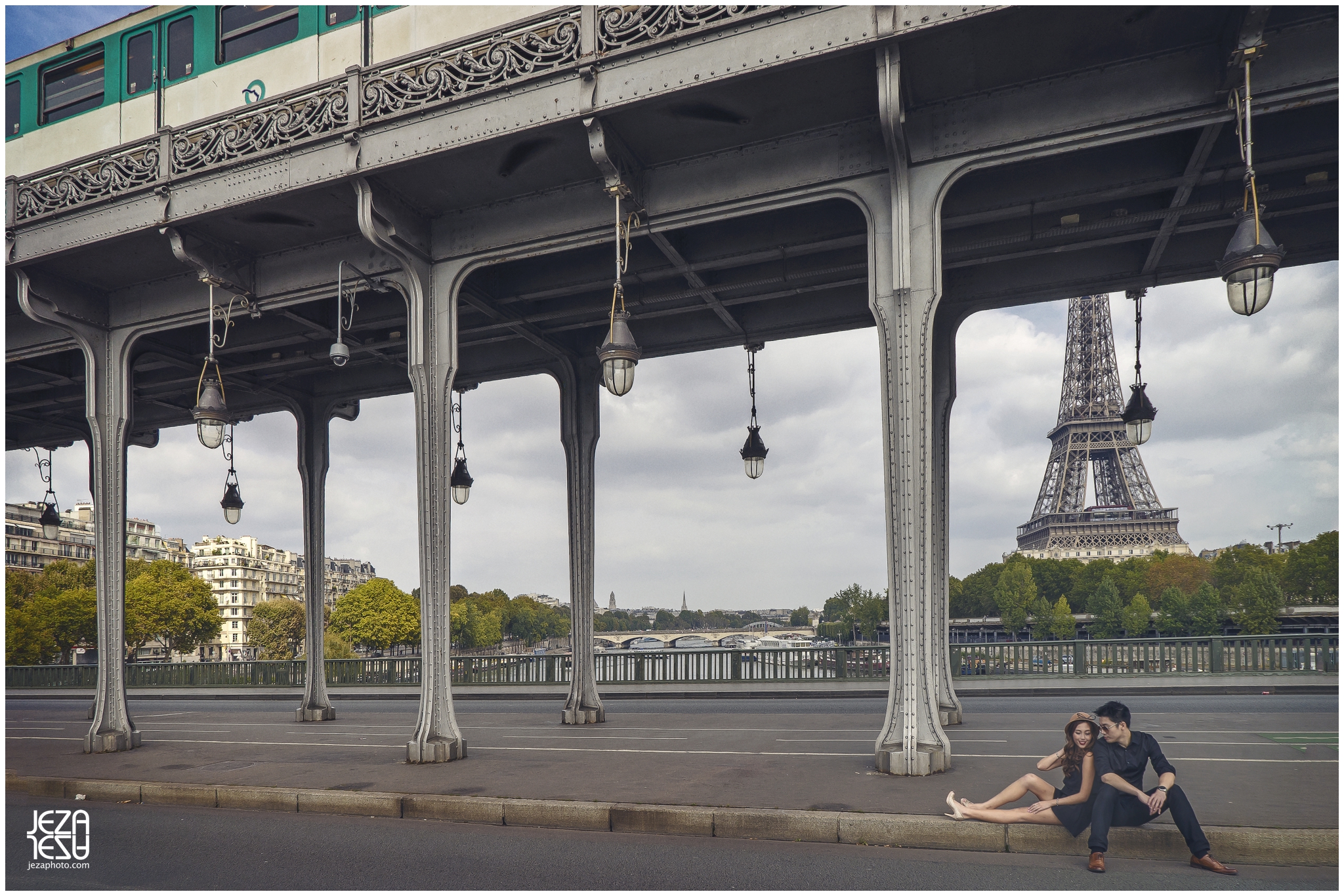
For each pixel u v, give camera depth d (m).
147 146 12.37
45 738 16.44
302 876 6.95
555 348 15.53
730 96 9.38
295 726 17.16
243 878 6.95
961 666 22.34
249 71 12.68
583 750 12.03
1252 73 8.12
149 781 10.61
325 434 19.17
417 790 9.41
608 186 10.03
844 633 102.31
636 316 14.27
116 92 13.72
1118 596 93.62
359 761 11.80
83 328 14.18
